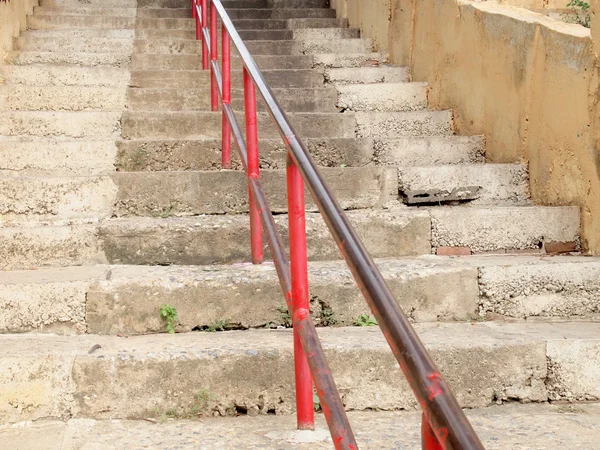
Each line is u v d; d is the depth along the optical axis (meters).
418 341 1.14
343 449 1.69
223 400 2.40
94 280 2.75
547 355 2.54
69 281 2.73
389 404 2.45
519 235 3.41
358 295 2.86
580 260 3.08
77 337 2.67
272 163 4.16
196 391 2.39
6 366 2.31
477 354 2.50
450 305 2.93
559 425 2.29
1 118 4.29
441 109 4.99
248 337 2.64
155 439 2.16
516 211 3.41
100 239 3.19
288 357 2.43
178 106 4.94
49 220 3.44
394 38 5.94
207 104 4.96
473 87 4.53
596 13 3.30
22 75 5.09
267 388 2.42
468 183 3.86
